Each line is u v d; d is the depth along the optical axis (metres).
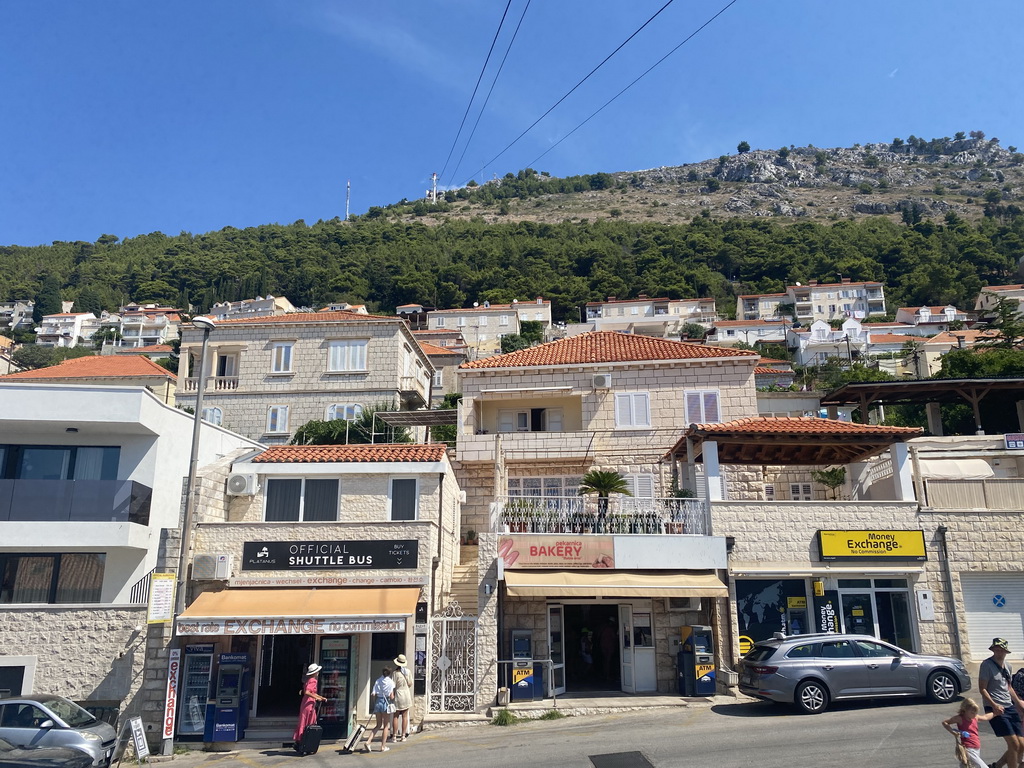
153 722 17.45
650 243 171.00
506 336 104.81
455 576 23.98
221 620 17.48
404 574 19.72
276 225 187.75
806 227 176.00
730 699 18.34
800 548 20.34
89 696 18.02
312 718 16.08
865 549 20.23
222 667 17.58
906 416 43.38
